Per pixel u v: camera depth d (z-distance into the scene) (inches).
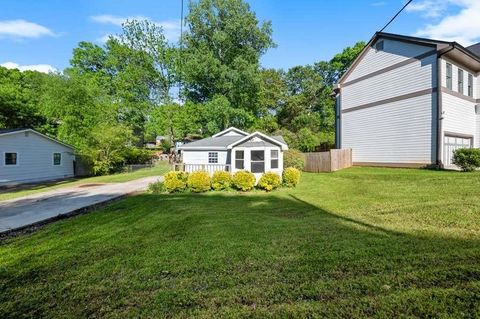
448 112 511.2
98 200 362.9
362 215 227.0
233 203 321.1
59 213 284.4
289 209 274.4
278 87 1360.7
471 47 668.1
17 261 147.6
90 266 137.4
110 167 845.2
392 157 577.0
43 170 741.9
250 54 1084.5
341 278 112.7
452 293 96.4
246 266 129.6
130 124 1164.5
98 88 1077.8
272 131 1155.3
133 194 418.6
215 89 1109.1
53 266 139.6
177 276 122.2
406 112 548.4
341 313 88.6
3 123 962.7
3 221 251.8
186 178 436.1
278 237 173.6
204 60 1023.6
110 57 1180.5
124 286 114.5
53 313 96.9
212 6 1037.2
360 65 652.7
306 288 106.0
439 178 376.2
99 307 99.3
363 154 645.9
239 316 89.5
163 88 1214.3
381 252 137.9
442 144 493.7
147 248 161.5
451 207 227.9
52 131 1035.9
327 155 621.6
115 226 219.9
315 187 418.9
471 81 577.3
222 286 110.9
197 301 100.3
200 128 1151.0
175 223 222.8
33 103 1032.2
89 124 920.9
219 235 183.3
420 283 105.0
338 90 728.3
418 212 221.6
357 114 661.3
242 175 423.2
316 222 211.2
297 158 662.5
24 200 379.6
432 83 502.3
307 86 1395.2
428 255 130.6
